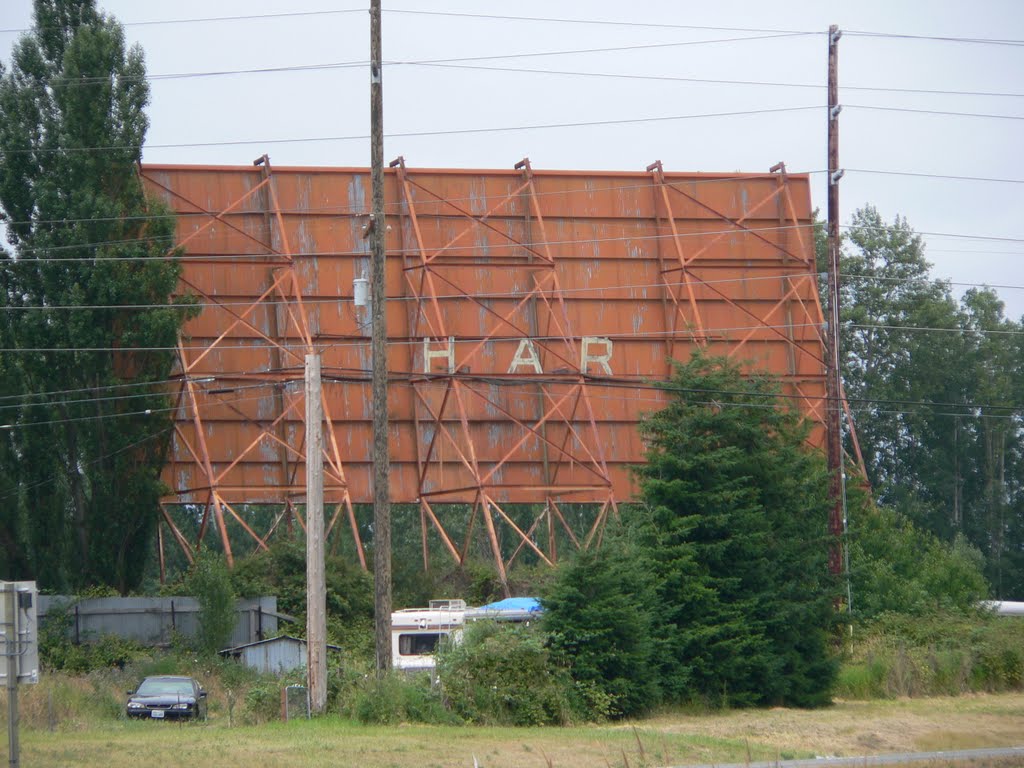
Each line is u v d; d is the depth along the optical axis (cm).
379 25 8488
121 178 14675
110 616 13450
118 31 14975
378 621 8300
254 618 14138
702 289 16788
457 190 16325
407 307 16050
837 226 11938
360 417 15850
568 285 16450
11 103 14612
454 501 15850
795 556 11056
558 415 16288
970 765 6562
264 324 15812
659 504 10581
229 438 15638
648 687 9312
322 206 16050
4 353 14075
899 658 11225
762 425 11294
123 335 14075
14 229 14438
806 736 8212
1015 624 12731
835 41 12062
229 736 7138
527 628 9119
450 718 8050
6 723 8094
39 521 14262
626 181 16800
